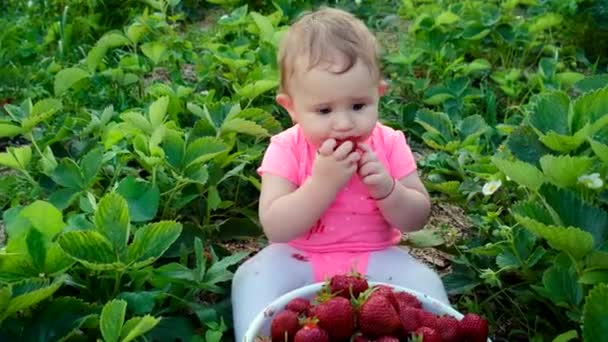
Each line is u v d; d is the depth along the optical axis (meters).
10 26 2.43
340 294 1.18
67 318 1.19
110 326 1.11
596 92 1.41
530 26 2.40
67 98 2.03
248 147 1.74
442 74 2.23
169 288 1.30
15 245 1.24
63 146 1.72
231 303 1.36
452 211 1.71
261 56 2.16
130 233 1.41
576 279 1.25
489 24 2.39
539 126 1.43
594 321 1.08
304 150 1.35
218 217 1.64
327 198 1.28
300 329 1.11
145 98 2.05
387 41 2.56
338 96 1.25
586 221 1.25
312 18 1.31
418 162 1.87
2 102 2.06
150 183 1.46
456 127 1.89
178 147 1.54
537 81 2.13
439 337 1.11
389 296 1.15
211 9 2.85
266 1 2.78
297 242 1.35
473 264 1.44
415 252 1.58
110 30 2.55
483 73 2.30
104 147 1.64
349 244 1.34
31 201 1.63
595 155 1.39
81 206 1.42
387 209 1.31
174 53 2.24
